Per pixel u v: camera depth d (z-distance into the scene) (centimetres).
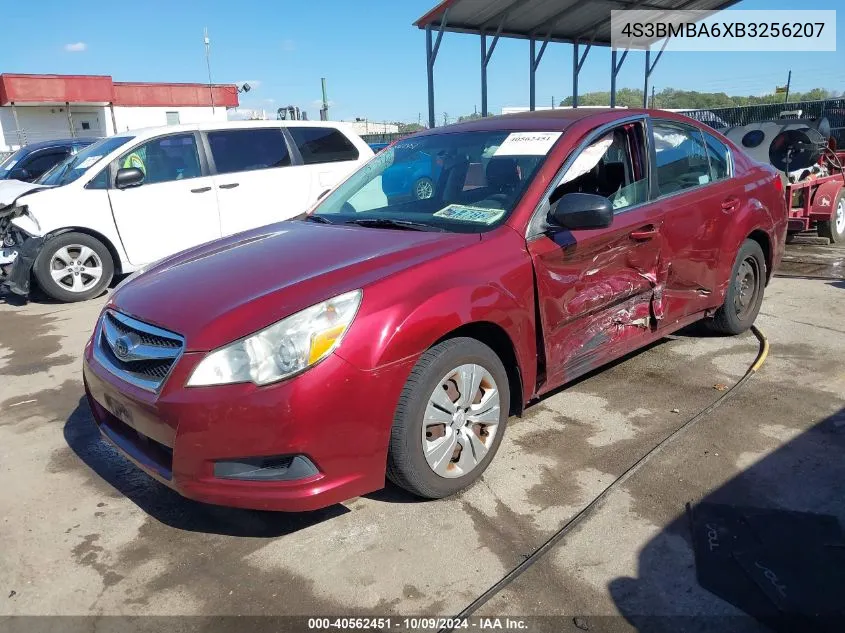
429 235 323
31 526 300
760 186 482
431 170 388
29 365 519
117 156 738
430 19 1327
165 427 255
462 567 258
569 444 348
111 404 288
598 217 311
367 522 290
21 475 345
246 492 252
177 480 258
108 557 276
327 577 256
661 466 322
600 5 1405
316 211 418
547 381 337
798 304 579
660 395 402
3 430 401
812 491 296
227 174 790
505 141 377
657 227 383
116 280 836
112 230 732
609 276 359
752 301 493
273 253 322
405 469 279
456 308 281
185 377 254
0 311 702
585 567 254
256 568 264
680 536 269
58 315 673
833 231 869
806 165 822
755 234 485
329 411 251
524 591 243
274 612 240
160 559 273
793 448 333
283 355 248
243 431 246
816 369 431
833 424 356
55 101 3088
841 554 254
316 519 294
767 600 233
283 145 834
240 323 256
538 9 1377
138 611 244
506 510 293
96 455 366
